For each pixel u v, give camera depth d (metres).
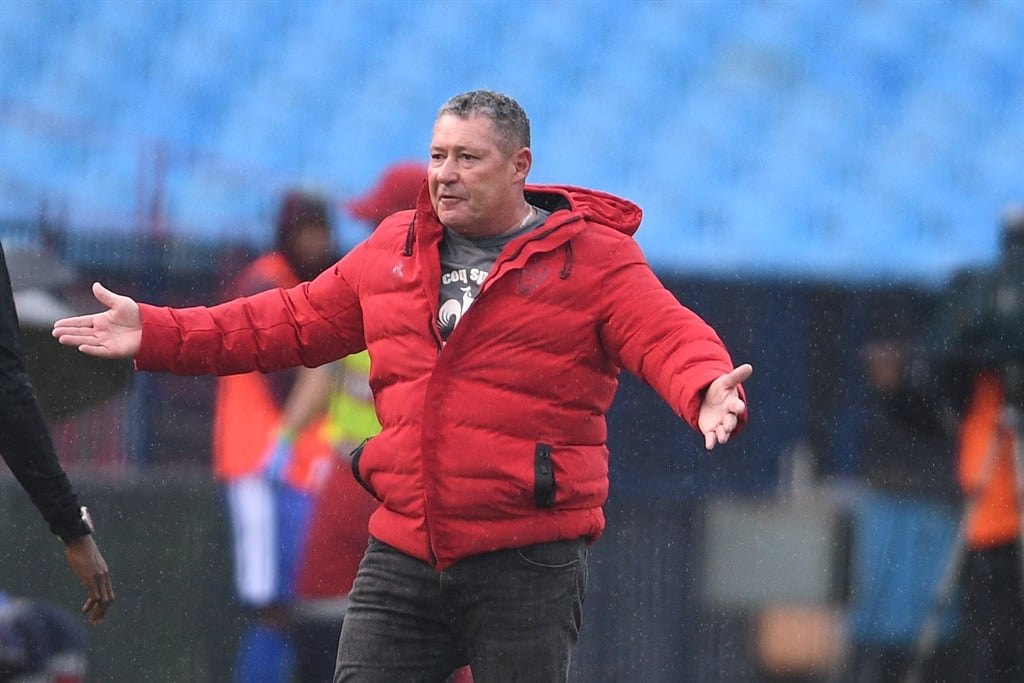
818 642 19.17
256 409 18.17
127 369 18.53
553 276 10.77
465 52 23.77
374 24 23.44
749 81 24.00
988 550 19.39
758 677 19.12
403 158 22.61
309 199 19.80
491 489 10.71
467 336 10.72
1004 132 23.52
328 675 18.03
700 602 19.16
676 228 22.50
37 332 18.78
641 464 19.38
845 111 23.78
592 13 24.28
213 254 19.80
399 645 11.18
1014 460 19.61
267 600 18.06
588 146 23.56
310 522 18.11
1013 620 19.30
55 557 17.88
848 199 22.75
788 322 20.67
